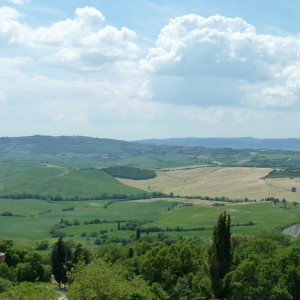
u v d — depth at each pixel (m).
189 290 100.00
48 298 72.62
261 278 94.44
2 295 75.50
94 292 67.56
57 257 143.00
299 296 97.25
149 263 115.12
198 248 130.75
